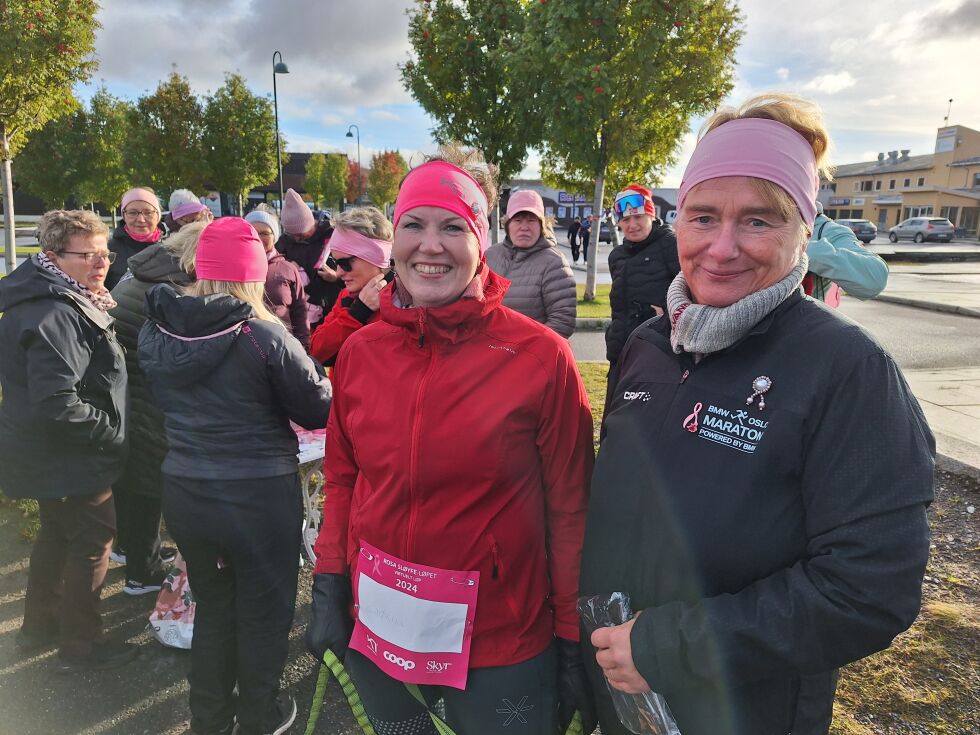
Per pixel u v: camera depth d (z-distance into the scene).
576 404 1.53
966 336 9.23
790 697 1.18
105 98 26.66
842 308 12.11
